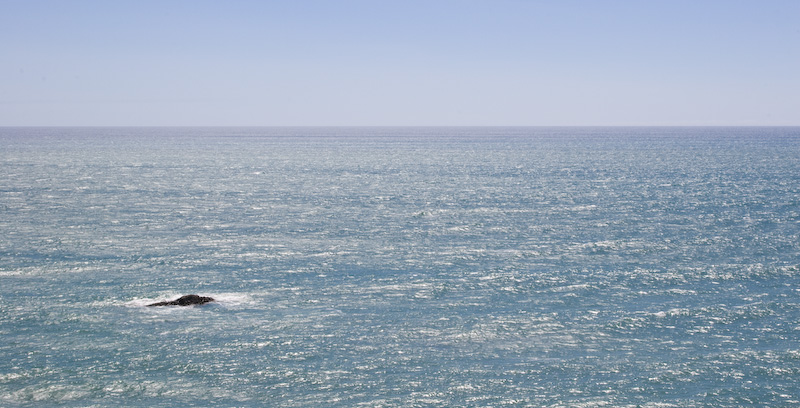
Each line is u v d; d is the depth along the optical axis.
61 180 127.06
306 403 32.78
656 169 159.62
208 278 54.38
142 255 62.28
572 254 63.41
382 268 58.00
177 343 39.78
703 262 59.75
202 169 159.12
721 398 33.22
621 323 43.47
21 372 35.62
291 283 53.00
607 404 32.66
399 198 105.19
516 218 84.94
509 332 41.91
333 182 130.00
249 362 37.25
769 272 56.00
